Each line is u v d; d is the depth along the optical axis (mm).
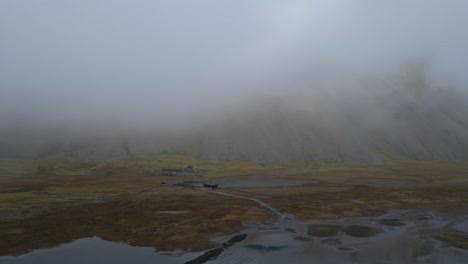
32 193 117062
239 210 82938
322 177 170250
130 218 76000
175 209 85562
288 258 47094
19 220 74938
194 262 46375
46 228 67562
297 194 110875
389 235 58906
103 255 50250
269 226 66438
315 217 74750
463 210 82062
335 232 61375
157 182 151750
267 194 111625
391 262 44938
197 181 154625
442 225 66625
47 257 49750
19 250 53344
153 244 55375
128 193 117062
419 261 45188
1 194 114688
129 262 47062
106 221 73312
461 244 53031
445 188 122188
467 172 187625
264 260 46562
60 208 88812
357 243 54094
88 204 94750
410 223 68562
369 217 74625
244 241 55812
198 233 61812
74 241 58000
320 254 48531
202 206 89188
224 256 48531
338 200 97125
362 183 143250
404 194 107688
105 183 148000
